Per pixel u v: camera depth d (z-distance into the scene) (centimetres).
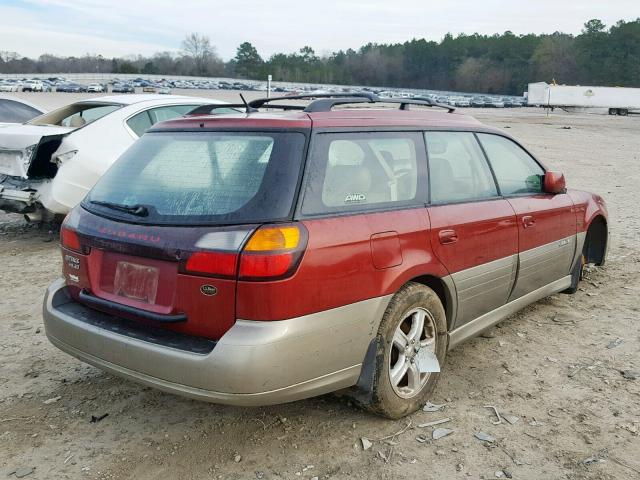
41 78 13712
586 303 559
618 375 418
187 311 297
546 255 480
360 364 324
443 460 319
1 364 432
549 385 402
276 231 286
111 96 866
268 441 335
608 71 14350
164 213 311
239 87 13962
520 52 17150
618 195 1218
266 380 282
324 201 310
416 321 354
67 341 337
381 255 325
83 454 325
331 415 361
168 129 362
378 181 344
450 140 408
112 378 412
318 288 296
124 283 322
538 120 4994
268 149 312
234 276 282
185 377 289
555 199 499
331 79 18875
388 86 18850
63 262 360
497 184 438
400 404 347
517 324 509
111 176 359
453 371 421
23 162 723
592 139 2980
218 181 311
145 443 335
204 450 328
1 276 639
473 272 393
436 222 363
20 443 335
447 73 18362
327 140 324
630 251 750
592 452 327
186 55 18588
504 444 333
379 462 317
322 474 307
